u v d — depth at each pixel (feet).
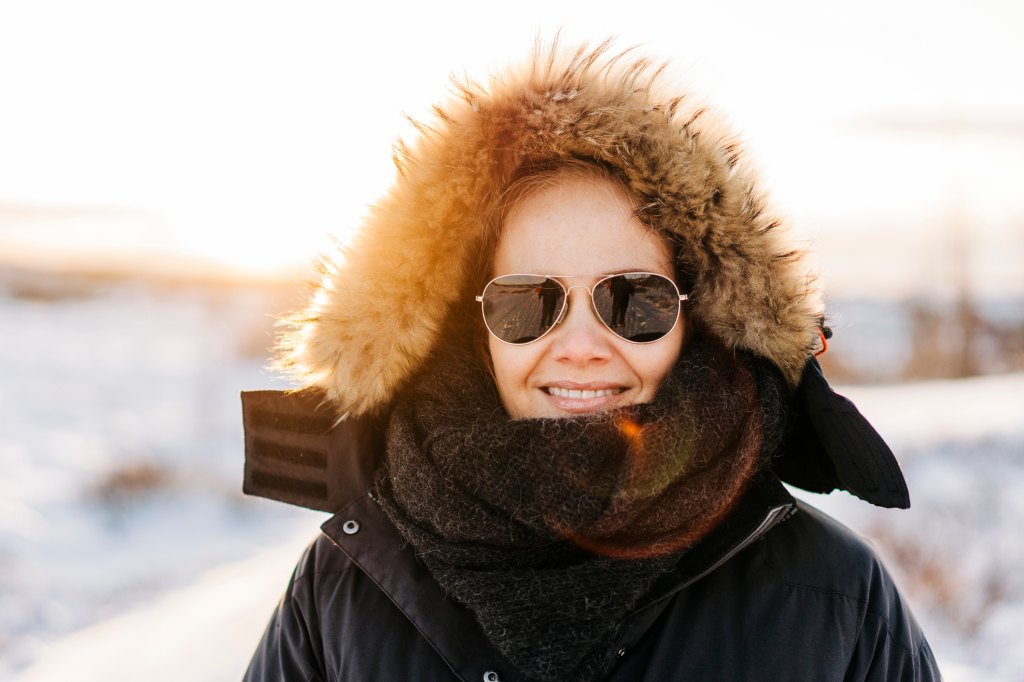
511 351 4.36
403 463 4.31
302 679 4.31
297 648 4.39
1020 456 22.71
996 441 24.50
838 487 4.58
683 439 3.99
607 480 4.04
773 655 3.86
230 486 26.03
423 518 4.16
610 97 4.27
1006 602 13.65
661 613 4.02
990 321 49.24
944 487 20.53
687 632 3.95
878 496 4.04
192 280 95.25
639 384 4.34
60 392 41.01
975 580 14.52
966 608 13.64
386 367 4.55
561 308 4.26
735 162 4.30
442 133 4.44
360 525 4.44
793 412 4.53
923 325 49.37
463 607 4.08
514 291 4.33
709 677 3.82
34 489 24.58
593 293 4.25
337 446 4.74
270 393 4.88
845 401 4.08
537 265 4.33
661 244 4.43
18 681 12.70
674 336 4.38
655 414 4.06
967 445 24.52
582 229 4.30
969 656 12.30
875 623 4.10
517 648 3.76
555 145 4.33
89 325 67.46
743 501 4.15
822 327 4.43
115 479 25.34
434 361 4.76
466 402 4.44
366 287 4.44
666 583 3.95
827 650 3.91
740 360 4.36
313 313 4.53
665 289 4.24
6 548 19.47
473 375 4.57
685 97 4.37
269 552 19.60
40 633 14.78
